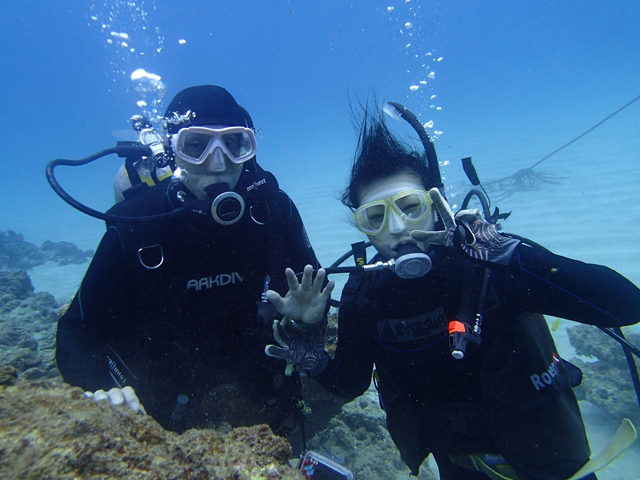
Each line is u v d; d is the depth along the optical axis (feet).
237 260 3.15
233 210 2.88
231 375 3.31
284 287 3.21
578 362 5.68
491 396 2.51
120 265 2.98
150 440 1.61
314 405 4.40
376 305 2.84
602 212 11.28
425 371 2.75
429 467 4.39
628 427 2.31
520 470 2.43
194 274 3.04
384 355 2.89
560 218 11.42
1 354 5.35
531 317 2.62
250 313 3.22
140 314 3.18
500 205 13.85
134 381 3.14
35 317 7.71
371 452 4.43
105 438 1.42
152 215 2.88
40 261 15.03
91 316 2.90
